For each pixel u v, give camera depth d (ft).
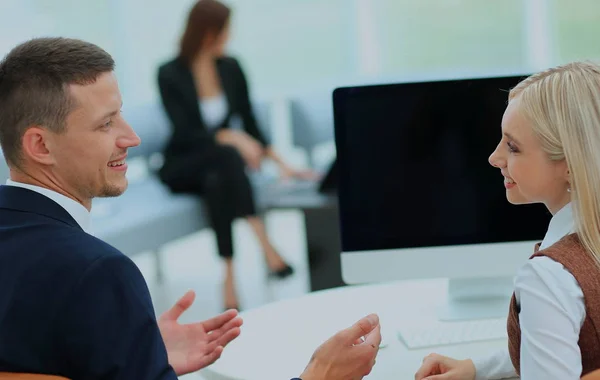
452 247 5.98
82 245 4.07
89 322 3.92
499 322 5.83
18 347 3.98
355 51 19.11
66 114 4.28
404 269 6.03
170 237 13.44
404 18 18.86
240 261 16.39
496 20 18.45
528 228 5.92
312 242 11.85
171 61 14.47
